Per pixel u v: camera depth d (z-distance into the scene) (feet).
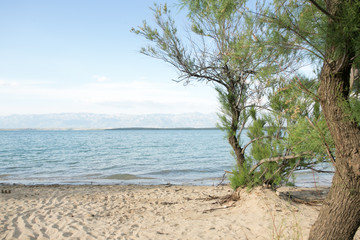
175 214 21.58
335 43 7.13
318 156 13.64
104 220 20.18
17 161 91.71
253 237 15.14
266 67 11.47
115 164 82.89
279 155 19.29
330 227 8.79
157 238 15.70
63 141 261.44
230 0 10.11
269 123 19.84
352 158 8.29
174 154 120.47
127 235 16.47
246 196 21.48
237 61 14.73
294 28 7.62
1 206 24.68
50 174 61.82
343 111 8.10
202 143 227.61
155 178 54.65
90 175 59.67
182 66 18.88
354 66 8.86
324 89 8.43
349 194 8.39
